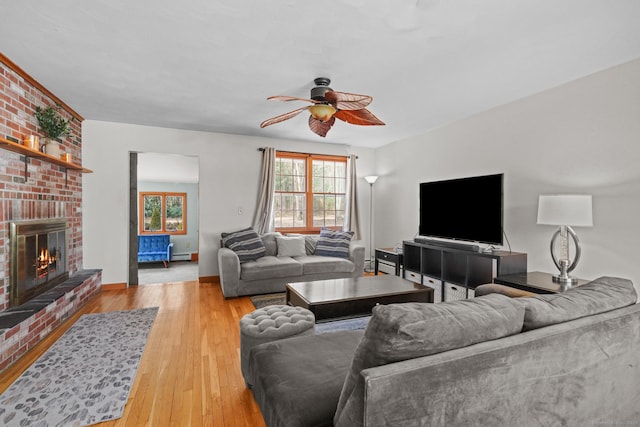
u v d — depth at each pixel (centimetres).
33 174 291
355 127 454
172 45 227
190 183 866
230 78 285
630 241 249
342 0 176
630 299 143
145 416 172
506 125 350
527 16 190
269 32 209
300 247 487
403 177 527
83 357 237
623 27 202
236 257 400
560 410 114
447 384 90
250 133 495
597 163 269
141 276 556
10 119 258
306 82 292
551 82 290
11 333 224
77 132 400
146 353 246
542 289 246
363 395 81
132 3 180
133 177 459
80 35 214
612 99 259
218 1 178
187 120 423
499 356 98
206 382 207
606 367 126
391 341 88
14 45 228
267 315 220
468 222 372
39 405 179
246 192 511
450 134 429
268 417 129
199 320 320
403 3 178
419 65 256
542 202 268
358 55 240
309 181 561
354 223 576
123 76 282
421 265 414
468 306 108
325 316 285
